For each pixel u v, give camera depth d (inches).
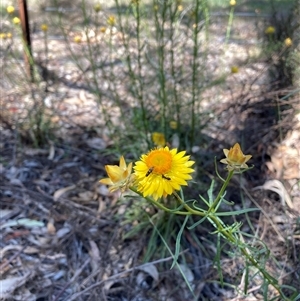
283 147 18.5
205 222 16.8
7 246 16.6
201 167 18.2
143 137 18.4
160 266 15.8
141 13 19.6
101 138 21.8
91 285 15.2
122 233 17.1
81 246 16.8
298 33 20.0
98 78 23.2
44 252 16.5
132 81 18.5
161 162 8.7
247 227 16.7
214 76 24.5
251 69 25.2
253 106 19.7
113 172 8.6
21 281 15.4
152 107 19.3
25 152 21.0
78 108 24.0
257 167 18.8
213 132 20.1
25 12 21.9
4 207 18.3
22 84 22.3
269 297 14.3
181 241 16.5
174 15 17.3
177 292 15.1
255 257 11.8
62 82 25.9
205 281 15.2
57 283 15.4
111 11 30.5
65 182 19.5
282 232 16.0
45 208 18.2
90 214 18.0
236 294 14.8
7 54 24.3
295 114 18.4
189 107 20.0
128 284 15.3
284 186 17.1
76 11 29.8
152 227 16.7
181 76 21.0
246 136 19.5
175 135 18.5
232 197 17.7
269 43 21.6
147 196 9.1
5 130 22.3
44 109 22.0
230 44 28.9
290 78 19.3
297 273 14.3
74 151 21.1
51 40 30.5
